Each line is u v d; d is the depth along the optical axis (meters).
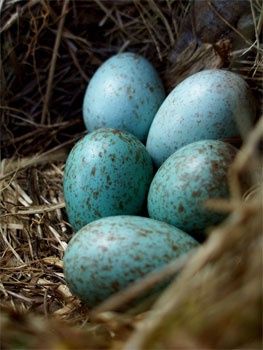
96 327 0.11
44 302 0.13
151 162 0.14
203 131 0.14
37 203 0.16
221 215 0.12
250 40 0.15
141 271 0.11
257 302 0.09
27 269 0.14
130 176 0.13
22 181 0.16
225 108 0.14
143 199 0.14
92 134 0.14
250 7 0.15
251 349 0.09
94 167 0.13
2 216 0.15
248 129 0.14
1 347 0.10
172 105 0.14
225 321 0.09
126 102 0.15
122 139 0.14
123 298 0.10
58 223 0.15
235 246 0.10
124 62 0.16
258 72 0.15
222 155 0.13
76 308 0.12
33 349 0.10
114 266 0.11
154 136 0.15
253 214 0.10
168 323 0.09
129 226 0.12
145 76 0.16
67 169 0.14
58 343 0.09
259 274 0.09
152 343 0.09
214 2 0.16
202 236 0.13
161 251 0.11
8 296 0.13
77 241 0.12
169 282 0.11
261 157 0.13
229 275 0.09
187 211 0.12
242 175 0.12
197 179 0.12
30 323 0.10
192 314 0.09
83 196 0.13
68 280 0.12
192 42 0.16
